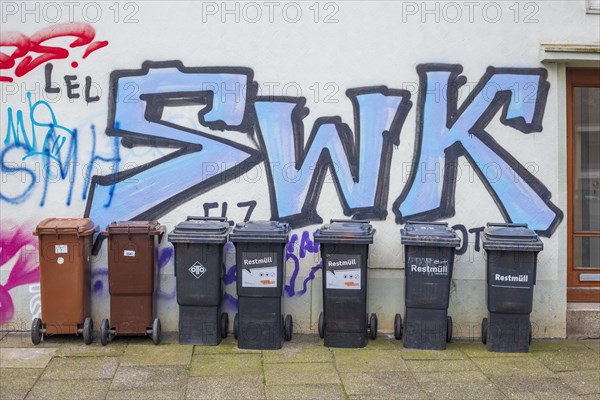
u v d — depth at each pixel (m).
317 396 6.09
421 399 6.05
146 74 7.74
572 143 7.95
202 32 7.72
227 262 7.79
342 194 7.79
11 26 7.68
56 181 7.74
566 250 7.81
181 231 7.18
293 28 7.72
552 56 7.55
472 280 7.79
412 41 7.72
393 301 7.81
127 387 6.25
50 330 7.32
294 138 7.77
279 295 7.20
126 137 7.76
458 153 7.77
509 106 7.74
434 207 7.79
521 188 7.77
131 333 7.37
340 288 7.26
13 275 7.74
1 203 7.72
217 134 7.77
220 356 7.04
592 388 6.33
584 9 7.70
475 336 7.80
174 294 7.78
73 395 6.07
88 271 7.54
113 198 7.77
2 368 6.67
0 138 7.72
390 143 7.77
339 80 7.74
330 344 7.34
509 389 6.29
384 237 7.80
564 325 7.79
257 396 6.08
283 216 7.79
